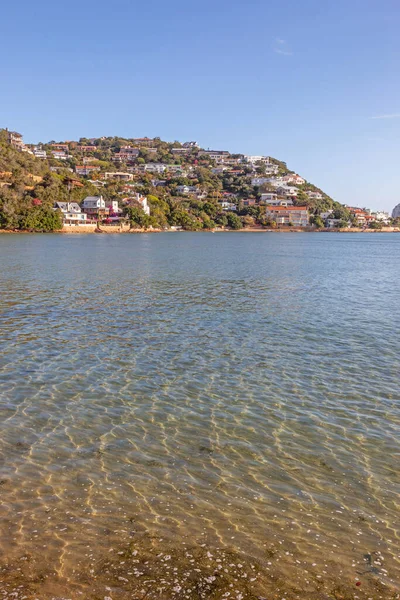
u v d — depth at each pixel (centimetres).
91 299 3456
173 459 1223
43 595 753
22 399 1598
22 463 1178
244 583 795
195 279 4697
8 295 3547
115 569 817
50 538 895
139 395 1658
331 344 2336
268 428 1422
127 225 19038
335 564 852
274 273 5491
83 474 1135
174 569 823
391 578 821
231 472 1167
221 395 1673
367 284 4675
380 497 1077
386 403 1622
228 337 2442
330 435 1384
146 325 2673
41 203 16212
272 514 998
